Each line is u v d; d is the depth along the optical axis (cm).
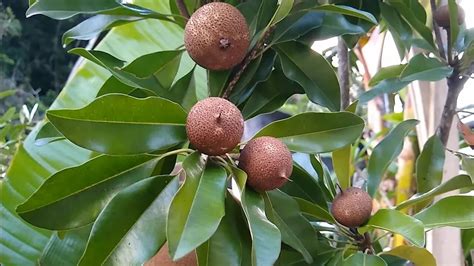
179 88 54
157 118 43
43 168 84
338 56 73
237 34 46
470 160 63
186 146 49
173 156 48
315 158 64
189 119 42
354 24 60
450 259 70
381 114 121
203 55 46
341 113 49
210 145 42
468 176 55
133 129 42
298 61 55
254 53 51
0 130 143
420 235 49
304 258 51
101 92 56
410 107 97
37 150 84
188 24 47
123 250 42
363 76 111
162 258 48
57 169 84
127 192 44
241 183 40
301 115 48
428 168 66
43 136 54
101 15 56
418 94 78
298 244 49
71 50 46
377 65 99
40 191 44
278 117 126
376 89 70
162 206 44
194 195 39
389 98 120
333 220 57
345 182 60
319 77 55
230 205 45
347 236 57
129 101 42
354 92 123
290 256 55
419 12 66
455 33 63
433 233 71
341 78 73
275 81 56
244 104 54
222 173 41
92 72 89
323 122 49
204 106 42
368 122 125
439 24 65
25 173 83
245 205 39
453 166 75
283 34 53
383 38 98
